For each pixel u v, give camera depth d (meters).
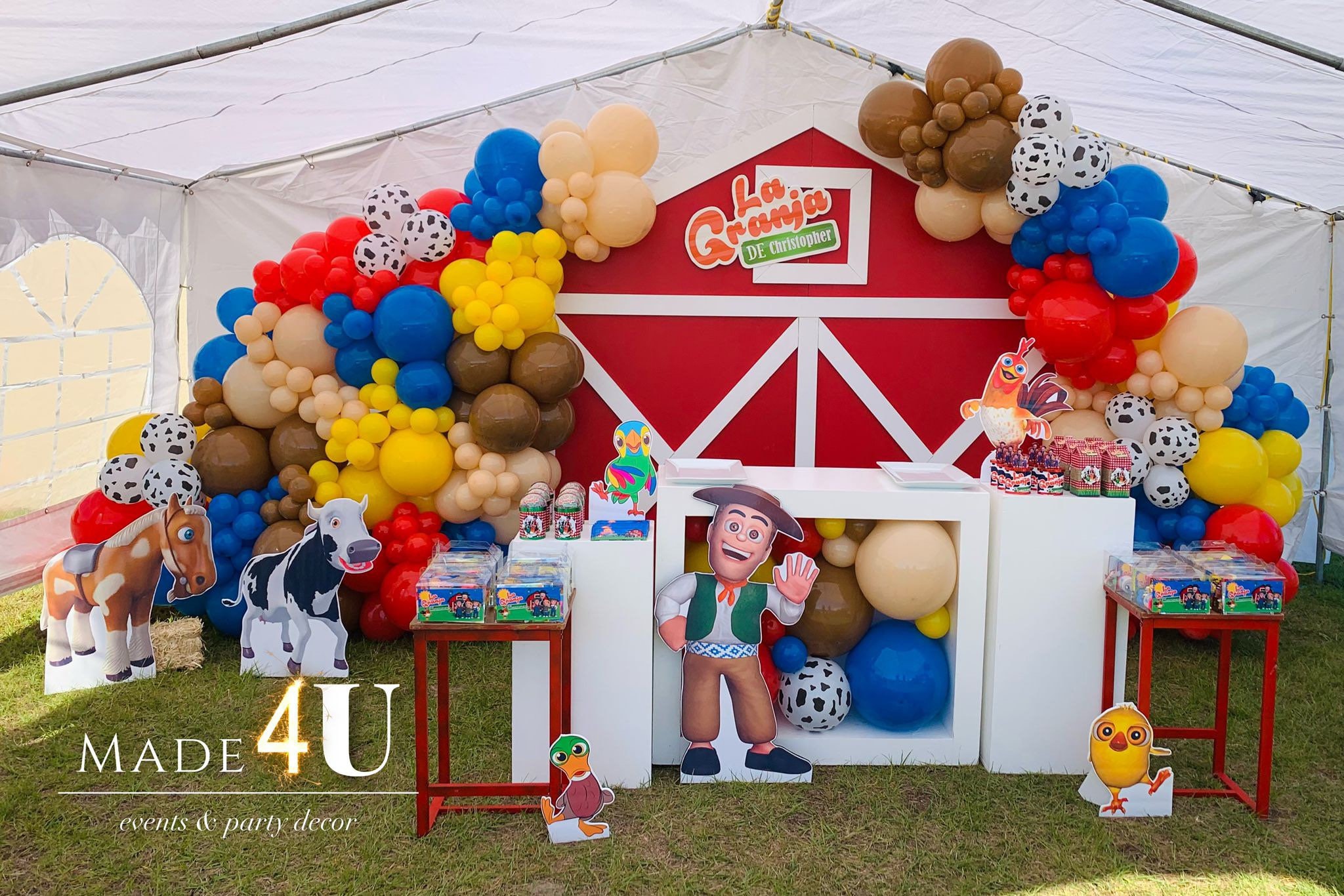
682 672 3.36
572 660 3.26
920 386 4.83
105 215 5.59
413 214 4.34
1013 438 3.67
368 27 3.88
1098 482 3.44
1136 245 4.16
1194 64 4.10
